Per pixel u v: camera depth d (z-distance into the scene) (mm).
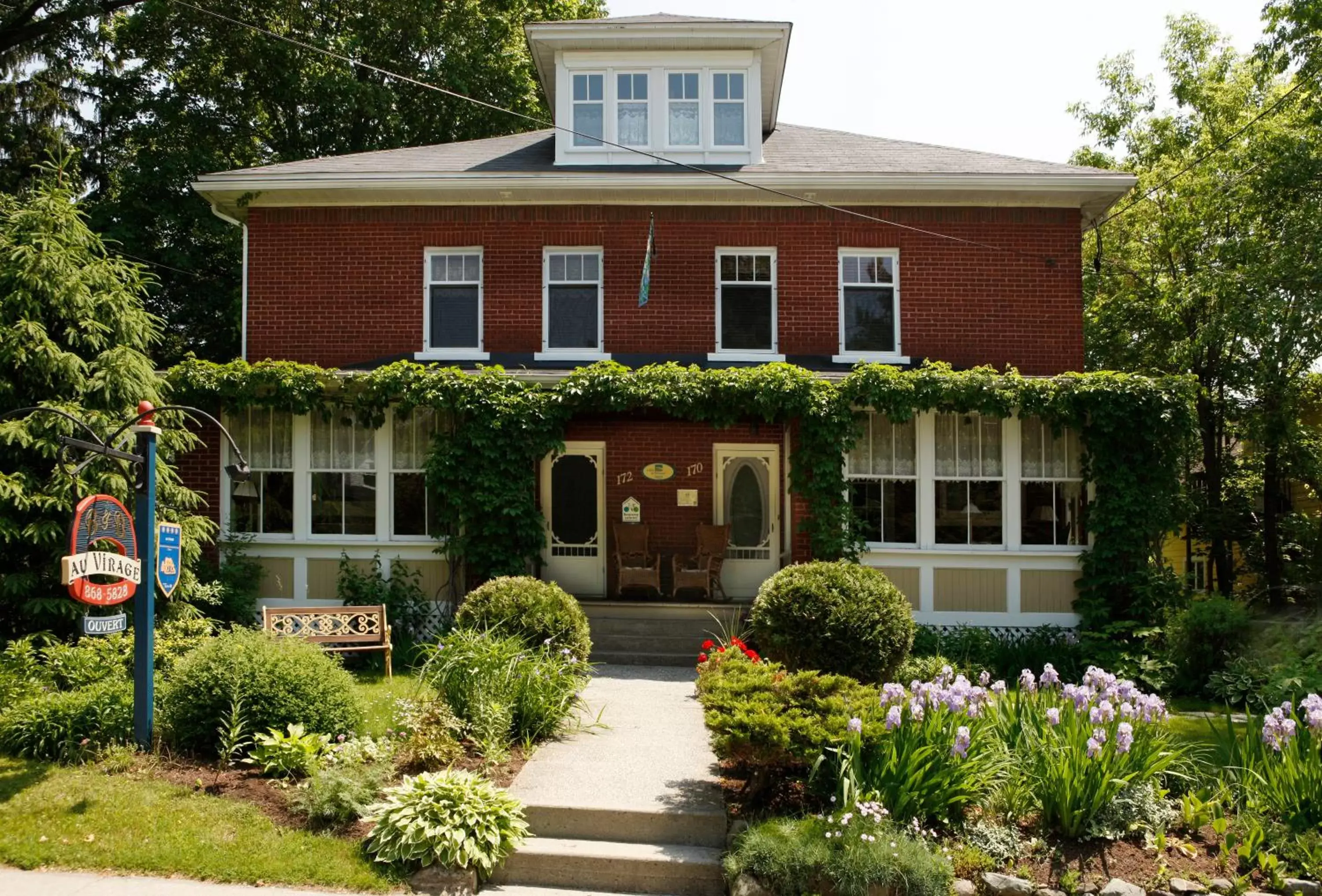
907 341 14555
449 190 14477
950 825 6102
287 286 14797
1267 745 6816
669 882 5992
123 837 5988
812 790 6379
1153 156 20266
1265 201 15211
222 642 7691
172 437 10867
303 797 6352
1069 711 6598
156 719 7574
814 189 14352
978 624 12516
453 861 5812
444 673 8031
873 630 8711
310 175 14289
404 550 12688
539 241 14781
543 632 9648
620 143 15250
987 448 12719
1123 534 12195
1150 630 11523
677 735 8312
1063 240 14617
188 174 20844
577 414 14195
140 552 7387
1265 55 15297
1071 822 6023
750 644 11523
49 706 7414
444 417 12891
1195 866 5859
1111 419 12156
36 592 9586
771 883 5543
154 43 22375
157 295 21844
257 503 12930
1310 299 13977
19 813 6230
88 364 10008
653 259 14727
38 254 9812
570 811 6395
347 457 12898
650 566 14203
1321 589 16281
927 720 6414
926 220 14641
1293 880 5684
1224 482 18656
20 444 9523
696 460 14305
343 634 10391
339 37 23125
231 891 5539
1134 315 18375
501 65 23984
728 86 15312
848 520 12211
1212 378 17500
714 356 14570
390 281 14773
